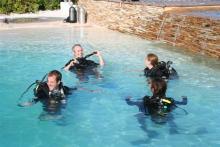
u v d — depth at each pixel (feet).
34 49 44.04
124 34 55.26
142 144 20.71
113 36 53.42
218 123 23.36
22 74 33.91
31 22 68.23
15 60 38.83
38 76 33.30
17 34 55.06
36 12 78.23
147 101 24.21
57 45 46.55
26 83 31.35
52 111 25.11
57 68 35.68
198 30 41.11
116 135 21.83
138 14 52.70
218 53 38.19
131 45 46.44
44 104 25.94
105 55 41.01
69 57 40.06
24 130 22.54
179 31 44.34
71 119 23.98
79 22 67.92
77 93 28.37
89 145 20.70
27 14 75.87
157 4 51.11
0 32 56.90
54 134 22.07
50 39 50.83
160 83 23.79
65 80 31.50
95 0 65.82
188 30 42.78
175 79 31.96
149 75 31.86
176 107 25.38
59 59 39.22
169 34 46.16
